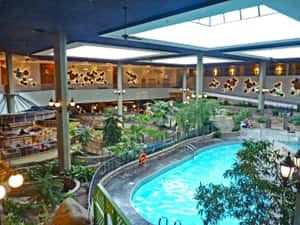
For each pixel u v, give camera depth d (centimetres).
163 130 1962
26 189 736
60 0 608
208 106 1819
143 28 892
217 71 3216
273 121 2145
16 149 1153
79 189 848
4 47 1401
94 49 1553
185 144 1559
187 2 628
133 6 660
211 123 1855
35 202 691
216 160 1379
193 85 3525
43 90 2208
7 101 1639
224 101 3094
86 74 2895
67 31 978
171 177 1145
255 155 411
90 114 2595
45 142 1260
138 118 2116
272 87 2648
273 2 596
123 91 2381
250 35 1134
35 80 2578
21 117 1195
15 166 1020
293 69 2469
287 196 378
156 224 784
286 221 356
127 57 1986
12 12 710
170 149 1444
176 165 1234
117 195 855
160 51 1555
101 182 922
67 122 1010
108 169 1030
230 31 1155
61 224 463
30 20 806
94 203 426
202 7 640
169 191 1012
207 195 411
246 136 1656
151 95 3122
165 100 3478
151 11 707
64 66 995
